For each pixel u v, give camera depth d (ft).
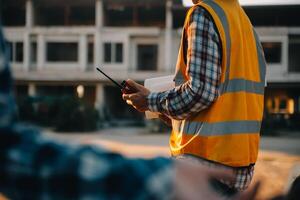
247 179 6.24
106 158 2.32
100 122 96.94
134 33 115.75
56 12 131.44
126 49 115.85
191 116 6.22
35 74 117.70
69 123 85.10
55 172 2.27
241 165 6.06
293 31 112.27
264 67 6.93
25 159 2.33
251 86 6.44
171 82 6.98
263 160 36.04
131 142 62.54
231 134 6.07
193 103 5.79
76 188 2.25
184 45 6.33
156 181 2.27
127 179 2.24
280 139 75.20
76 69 117.60
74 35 117.39
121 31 116.26
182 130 6.33
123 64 116.26
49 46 118.52
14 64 118.52
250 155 6.35
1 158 2.37
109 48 116.98
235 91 6.17
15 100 2.58
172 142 6.74
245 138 6.15
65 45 118.62
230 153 6.02
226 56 6.10
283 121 100.22
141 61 118.83
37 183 2.29
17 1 124.98
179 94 5.86
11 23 131.44
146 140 67.00
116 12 128.98
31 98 93.81
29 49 117.91
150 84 7.04
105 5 122.62
